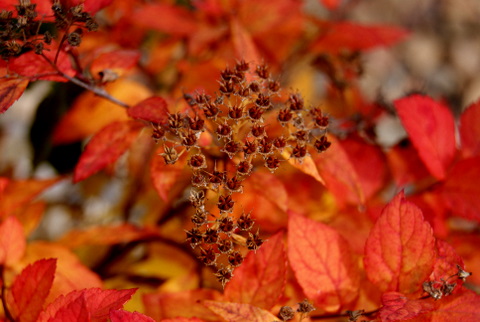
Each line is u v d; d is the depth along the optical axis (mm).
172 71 491
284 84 461
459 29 897
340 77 476
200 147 369
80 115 442
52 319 338
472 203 397
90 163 378
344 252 366
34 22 361
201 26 441
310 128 368
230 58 440
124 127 382
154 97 369
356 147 424
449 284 346
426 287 347
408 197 406
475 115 412
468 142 411
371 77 780
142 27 455
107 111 441
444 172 401
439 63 850
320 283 365
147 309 372
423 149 397
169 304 373
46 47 372
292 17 455
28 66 366
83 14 359
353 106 474
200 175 354
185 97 375
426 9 903
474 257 396
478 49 880
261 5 433
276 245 365
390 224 359
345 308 366
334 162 378
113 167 483
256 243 352
